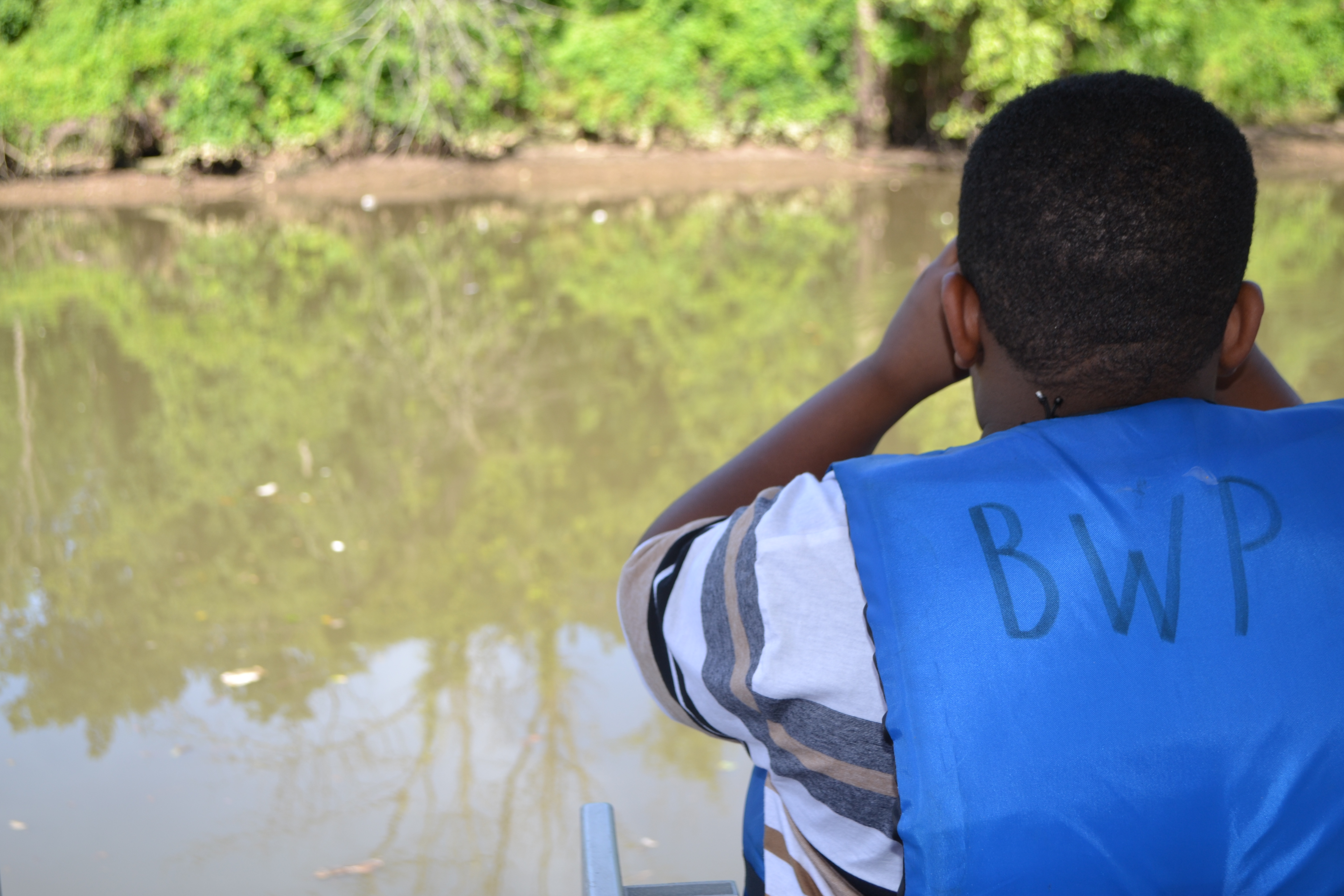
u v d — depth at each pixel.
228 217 12.34
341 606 3.71
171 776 2.76
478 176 14.43
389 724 2.98
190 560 4.13
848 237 10.24
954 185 13.39
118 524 4.51
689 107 15.29
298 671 3.28
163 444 5.48
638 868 2.38
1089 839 0.71
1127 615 0.73
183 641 3.49
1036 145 0.83
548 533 4.29
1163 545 0.75
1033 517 0.76
